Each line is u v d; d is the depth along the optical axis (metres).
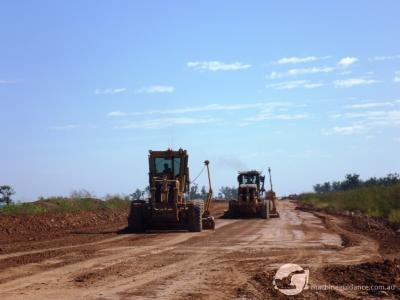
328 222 35.78
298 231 28.64
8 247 20.88
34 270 15.14
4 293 12.03
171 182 28.69
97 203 47.09
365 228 30.12
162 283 13.12
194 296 11.59
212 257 17.81
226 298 11.41
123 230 29.38
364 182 103.88
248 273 14.50
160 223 29.17
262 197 44.50
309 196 96.25
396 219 34.28
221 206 70.50
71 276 14.14
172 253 18.91
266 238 24.53
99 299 11.34
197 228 28.36
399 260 15.47
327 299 11.30
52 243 22.41
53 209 38.31
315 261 16.66
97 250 19.78
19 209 35.25
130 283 13.12
